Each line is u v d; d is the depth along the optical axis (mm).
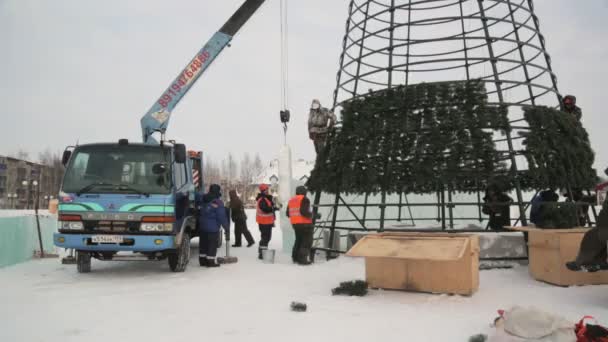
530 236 7543
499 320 4500
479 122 8906
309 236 10359
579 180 9078
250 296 6664
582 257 5918
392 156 9289
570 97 10086
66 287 7559
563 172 8883
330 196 14703
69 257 10703
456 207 15977
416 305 5910
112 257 9023
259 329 4898
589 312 5352
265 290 7117
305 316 5430
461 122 8953
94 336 4695
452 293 6387
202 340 4531
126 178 8555
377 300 6246
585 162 9305
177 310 5816
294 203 10438
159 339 4574
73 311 5801
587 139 9703
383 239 6566
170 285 7676
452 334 4617
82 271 9188
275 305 6043
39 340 4578
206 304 6156
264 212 11344
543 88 9352
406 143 9258
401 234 6855
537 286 6871
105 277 8633
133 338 4617
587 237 5895
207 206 10141
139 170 8625
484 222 15570
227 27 14078
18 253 10844
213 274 8906
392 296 6461
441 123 9070
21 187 71938
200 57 13766
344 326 4969
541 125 9047
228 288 7336
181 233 8750
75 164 8703
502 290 6641
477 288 6656
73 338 4629
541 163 8789
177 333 4781
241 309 5832
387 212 15711
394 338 4523
